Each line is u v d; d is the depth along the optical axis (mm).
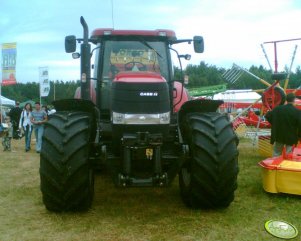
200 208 4410
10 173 6824
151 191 5246
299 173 4836
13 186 5668
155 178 3953
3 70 16031
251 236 3607
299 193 4871
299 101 8742
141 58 4969
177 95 5070
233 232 3701
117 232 3693
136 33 4949
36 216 4168
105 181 5871
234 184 4184
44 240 3508
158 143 3924
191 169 4176
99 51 4961
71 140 3990
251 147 10180
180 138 4309
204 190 4191
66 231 3723
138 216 4168
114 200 4801
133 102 3947
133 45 4984
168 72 4992
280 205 4605
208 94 22141
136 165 4059
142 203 4676
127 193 5148
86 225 3879
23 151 10602
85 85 4652
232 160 4094
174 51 5043
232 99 20672
